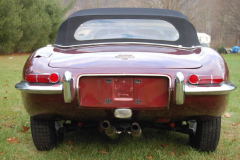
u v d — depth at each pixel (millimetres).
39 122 2699
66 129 2883
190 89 2182
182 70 2246
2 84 7035
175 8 28984
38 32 25672
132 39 2787
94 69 2240
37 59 2445
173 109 2307
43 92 2230
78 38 2844
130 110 2256
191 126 2820
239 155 2871
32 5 25719
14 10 21422
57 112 2424
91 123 2939
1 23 20328
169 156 2777
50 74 2234
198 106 2305
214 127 2674
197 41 2939
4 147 2949
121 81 2260
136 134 2477
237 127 3875
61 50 2723
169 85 2205
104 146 3031
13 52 25000
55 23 30422
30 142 3176
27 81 2330
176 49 2705
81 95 2285
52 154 2762
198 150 2895
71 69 2264
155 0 29547
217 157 2781
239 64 15812
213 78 2225
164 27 2910
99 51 2553
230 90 2281
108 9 3188
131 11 3109
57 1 31031
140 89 2262
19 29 22250
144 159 2730
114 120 2547
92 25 2934
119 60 2309
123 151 2898
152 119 2527
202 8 36156
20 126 3717
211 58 2439
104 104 2279
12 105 4910
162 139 3322
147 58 2354
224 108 2484
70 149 2949
